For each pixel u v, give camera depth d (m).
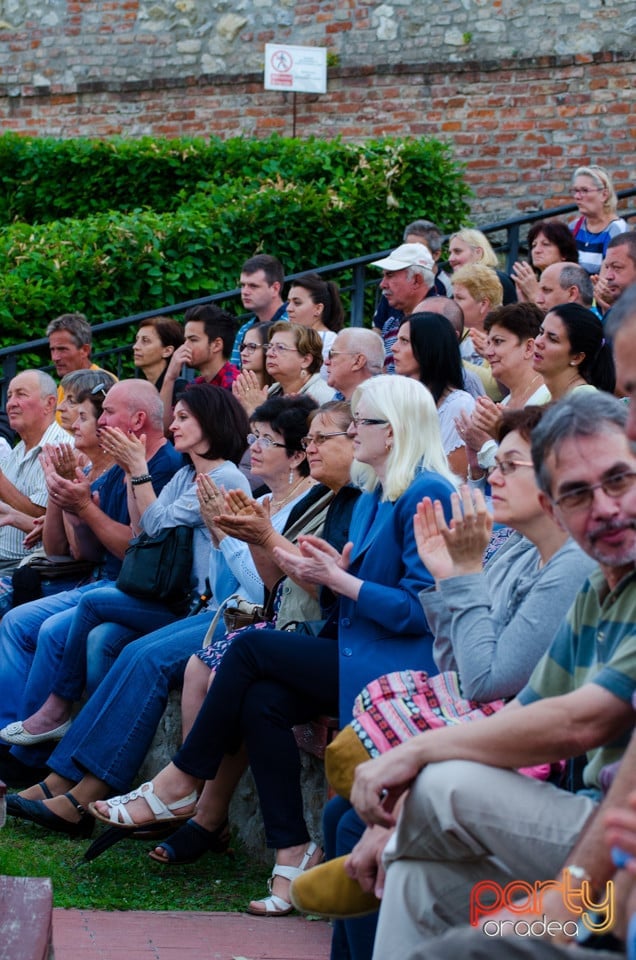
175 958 4.53
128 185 13.67
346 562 4.90
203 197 12.28
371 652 4.72
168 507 6.42
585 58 13.37
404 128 14.15
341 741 3.91
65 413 8.09
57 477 6.78
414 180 12.48
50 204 14.02
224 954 4.60
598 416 3.29
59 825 5.93
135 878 5.50
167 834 5.72
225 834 5.67
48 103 15.97
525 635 3.79
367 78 14.30
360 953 4.00
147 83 15.42
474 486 6.15
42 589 7.26
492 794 3.18
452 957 2.32
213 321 8.55
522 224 12.41
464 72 13.87
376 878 3.60
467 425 6.07
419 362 6.36
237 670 5.17
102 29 15.67
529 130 13.63
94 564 7.25
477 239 9.55
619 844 2.52
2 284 10.86
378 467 4.89
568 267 7.61
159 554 6.37
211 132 15.18
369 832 3.64
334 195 11.99
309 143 13.10
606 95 13.34
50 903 3.67
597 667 3.29
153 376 9.04
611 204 9.81
